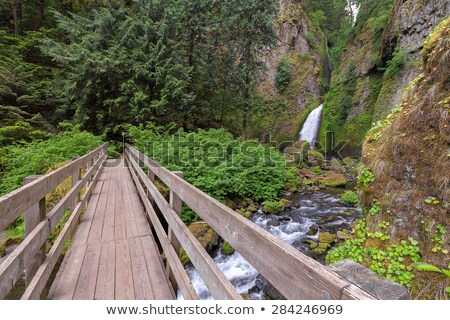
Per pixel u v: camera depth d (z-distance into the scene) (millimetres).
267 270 888
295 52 27406
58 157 8062
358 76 18906
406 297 824
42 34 15195
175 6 15250
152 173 4191
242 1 14445
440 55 3604
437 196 3125
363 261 3430
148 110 13398
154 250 2936
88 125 14375
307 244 5926
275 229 6840
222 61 17359
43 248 1950
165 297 2057
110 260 2682
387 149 3941
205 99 17250
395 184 3645
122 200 5184
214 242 5582
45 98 14117
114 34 15094
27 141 10891
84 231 3490
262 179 9664
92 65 13203
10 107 11477
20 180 7141
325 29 34594
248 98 16953
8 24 17703
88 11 17047
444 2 12281
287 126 24234
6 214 1261
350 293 592
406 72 14094
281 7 28500
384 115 14852
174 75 14477
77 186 3568
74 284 2223
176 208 2352
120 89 13836
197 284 4516
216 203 1381
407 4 14578
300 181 11695
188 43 16828
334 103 20219
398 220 3418
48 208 5324
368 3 21734
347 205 8781
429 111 3482
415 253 3055
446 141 3201
